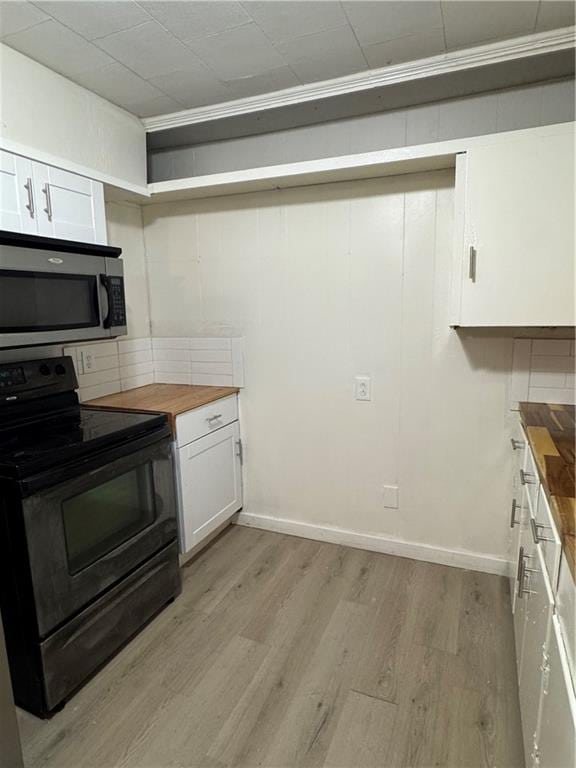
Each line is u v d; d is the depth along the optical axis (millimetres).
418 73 1763
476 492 2240
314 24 1506
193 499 2275
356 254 2275
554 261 1686
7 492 1381
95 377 2412
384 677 1654
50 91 1751
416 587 2164
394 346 2275
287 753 1392
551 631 987
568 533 884
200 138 2311
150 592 1935
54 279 1713
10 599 1444
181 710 1541
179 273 2682
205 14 1440
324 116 2070
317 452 2539
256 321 2549
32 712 1528
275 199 2389
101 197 2008
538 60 1647
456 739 1417
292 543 2590
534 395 2062
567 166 1627
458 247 1820
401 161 1907
